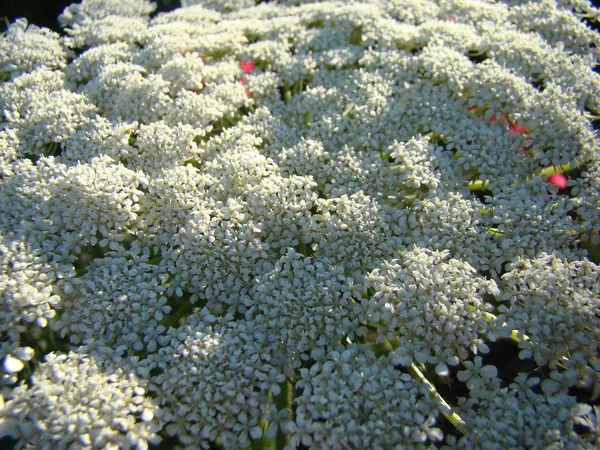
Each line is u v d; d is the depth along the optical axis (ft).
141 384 0.20
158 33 0.37
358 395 0.19
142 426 0.19
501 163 0.27
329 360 0.21
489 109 0.29
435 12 0.40
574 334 0.20
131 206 0.24
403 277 0.22
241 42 0.37
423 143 0.27
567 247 0.25
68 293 0.22
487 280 0.23
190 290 0.24
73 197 0.24
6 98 0.30
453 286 0.21
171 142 0.27
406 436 0.18
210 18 0.43
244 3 0.50
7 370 0.20
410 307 0.21
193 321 0.22
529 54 0.32
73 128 0.29
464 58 0.31
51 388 0.19
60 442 0.18
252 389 0.20
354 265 0.24
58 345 0.24
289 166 0.28
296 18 0.39
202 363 0.20
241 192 0.26
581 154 0.27
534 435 0.19
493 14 0.38
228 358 0.21
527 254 0.24
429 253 0.24
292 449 0.19
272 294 0.22
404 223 0.25
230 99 0.31
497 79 0.29
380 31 0.36
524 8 0.37
